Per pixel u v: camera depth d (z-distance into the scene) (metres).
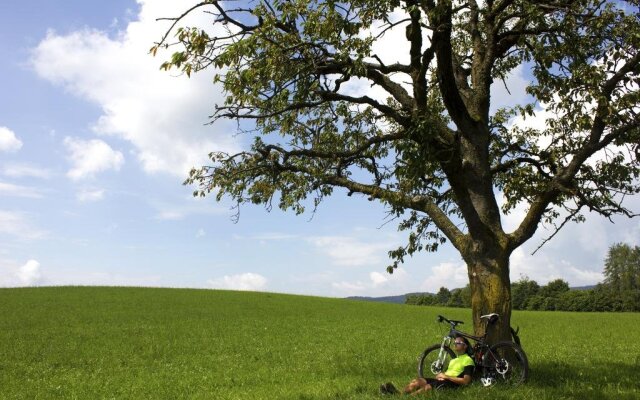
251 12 12.21
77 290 64.12
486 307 12.87
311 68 12.39
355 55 11.46
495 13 13.98
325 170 15.85
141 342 31.69
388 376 16.25
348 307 60.31
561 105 13.35
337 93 13.15
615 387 12.45
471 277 13.25
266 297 67.69
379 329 39.53
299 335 35.28
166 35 11.05
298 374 19.12
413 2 11.39
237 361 24.23
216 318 45.94
